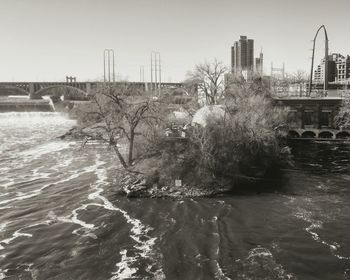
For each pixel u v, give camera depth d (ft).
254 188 171.22
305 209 144.25
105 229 129.70
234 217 138.21
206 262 106.11
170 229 128.98
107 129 194.90
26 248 116.37
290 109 326.65
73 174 204.85
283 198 157.38
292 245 114.83
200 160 177.37
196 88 302.66
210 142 181.16
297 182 180.34
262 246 114.83
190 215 141.08
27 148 297.94
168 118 215.92
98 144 300.61
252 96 248.11
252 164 193.57
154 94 242.17
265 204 150.61
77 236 124.36
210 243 117.70
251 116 206.80
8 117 588.09
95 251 114.01
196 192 163.84
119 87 203.51
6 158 254.88
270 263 104.47
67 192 171.63
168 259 108.58
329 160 229.04
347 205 147.64
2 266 105.91
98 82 241.55
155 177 173.78
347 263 103.45
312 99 322.75
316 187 172.04
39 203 157.07
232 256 109.09
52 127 460.55
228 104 224.74
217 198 158.61
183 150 185.47
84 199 161.07
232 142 186.80
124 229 129.59
